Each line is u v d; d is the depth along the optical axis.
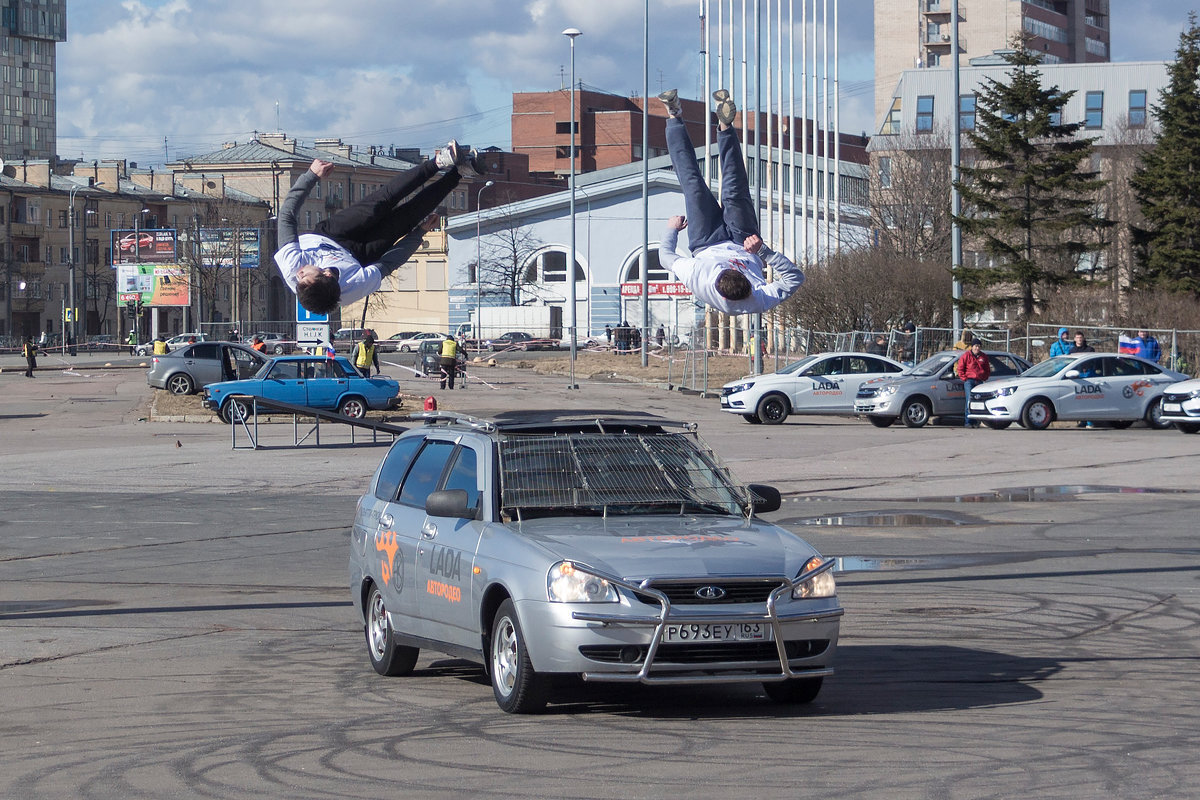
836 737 16.19
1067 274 103.50
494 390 108.56
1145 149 138.62
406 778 14.62
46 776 15.05
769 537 18.08
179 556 33.94
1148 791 13.62
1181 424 67.69
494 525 18.48
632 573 16.66
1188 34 111.12
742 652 16.84
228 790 14.34
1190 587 27.73
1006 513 40.62
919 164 149.38
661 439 20.27
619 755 15.43
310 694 19.44
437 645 19.39
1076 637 22.83
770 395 76.00
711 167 108.00
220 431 74.38
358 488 49.31
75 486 49.97
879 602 26.48
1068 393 70.19
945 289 116.44
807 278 116.31
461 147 26.83
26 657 22.30
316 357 81.44
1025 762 14.84
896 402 73.19
